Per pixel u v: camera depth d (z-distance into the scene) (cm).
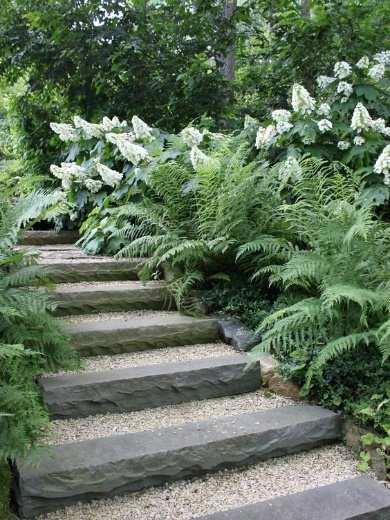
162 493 219
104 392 265
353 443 255
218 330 349
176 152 431
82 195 492
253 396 295
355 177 355
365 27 522
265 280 374
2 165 359
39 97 678
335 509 203
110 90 646
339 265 289
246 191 363
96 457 216
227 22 641
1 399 200
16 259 289
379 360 270
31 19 593
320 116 431
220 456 234
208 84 632
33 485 199
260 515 198
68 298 347
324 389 280
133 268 406
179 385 281
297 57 575
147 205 404
